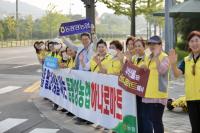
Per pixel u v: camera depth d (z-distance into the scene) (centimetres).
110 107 831
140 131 730
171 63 652
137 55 736
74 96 1012
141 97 707
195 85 642
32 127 926
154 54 678
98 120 889
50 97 1223
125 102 764
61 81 1105
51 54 1223
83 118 961
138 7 3169
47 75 1259
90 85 921
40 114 1074
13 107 1178
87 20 1167
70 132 876
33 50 4900
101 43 877
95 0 1562
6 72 2194
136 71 706
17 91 1512
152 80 680
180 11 2108
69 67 1098
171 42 1938
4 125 946
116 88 797
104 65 873
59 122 974
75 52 1089
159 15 2619
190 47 643
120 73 759
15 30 7550
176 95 1311
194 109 650
